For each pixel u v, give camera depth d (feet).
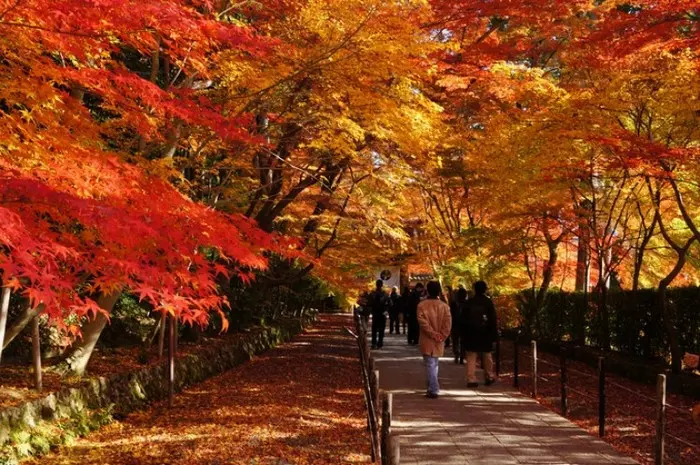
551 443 28.91
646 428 33.09
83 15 19.45
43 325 41.06
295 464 26.12
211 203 44.21
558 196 58.70
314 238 67.21
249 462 25.93
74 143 20.22
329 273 68.23
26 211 16.63
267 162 53.67
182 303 17.06
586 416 35.99
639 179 53.36
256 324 80.79
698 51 39.96
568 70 53.98
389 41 32.40
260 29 39.86
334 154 48.11
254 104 38.70
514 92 52.24
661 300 47.93
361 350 43.60
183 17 21.98
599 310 64.44
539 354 70.64
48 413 29.53
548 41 65.82
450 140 52.16
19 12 18.71
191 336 56.49
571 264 79.82
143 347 47.42
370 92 35.45
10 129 19.52
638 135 42.65
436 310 40.52
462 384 46.47
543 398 41.34
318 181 54.44
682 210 45.01
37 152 18.54
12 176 16.84
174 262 19.48
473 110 62.23
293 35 37.06
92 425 31.45
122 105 24.90
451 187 65.10
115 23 20.44
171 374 38.29
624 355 58.70
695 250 65.62
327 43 33.22
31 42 20.62
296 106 40.14
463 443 28.81
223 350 56.65
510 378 50.06
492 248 70.49
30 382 32.65
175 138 35.42
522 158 49.47
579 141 45.96
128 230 16.37
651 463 26.66
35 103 21.33
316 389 46.44
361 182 62.23
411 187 65.62
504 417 34.45
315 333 105.81
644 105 42.06
